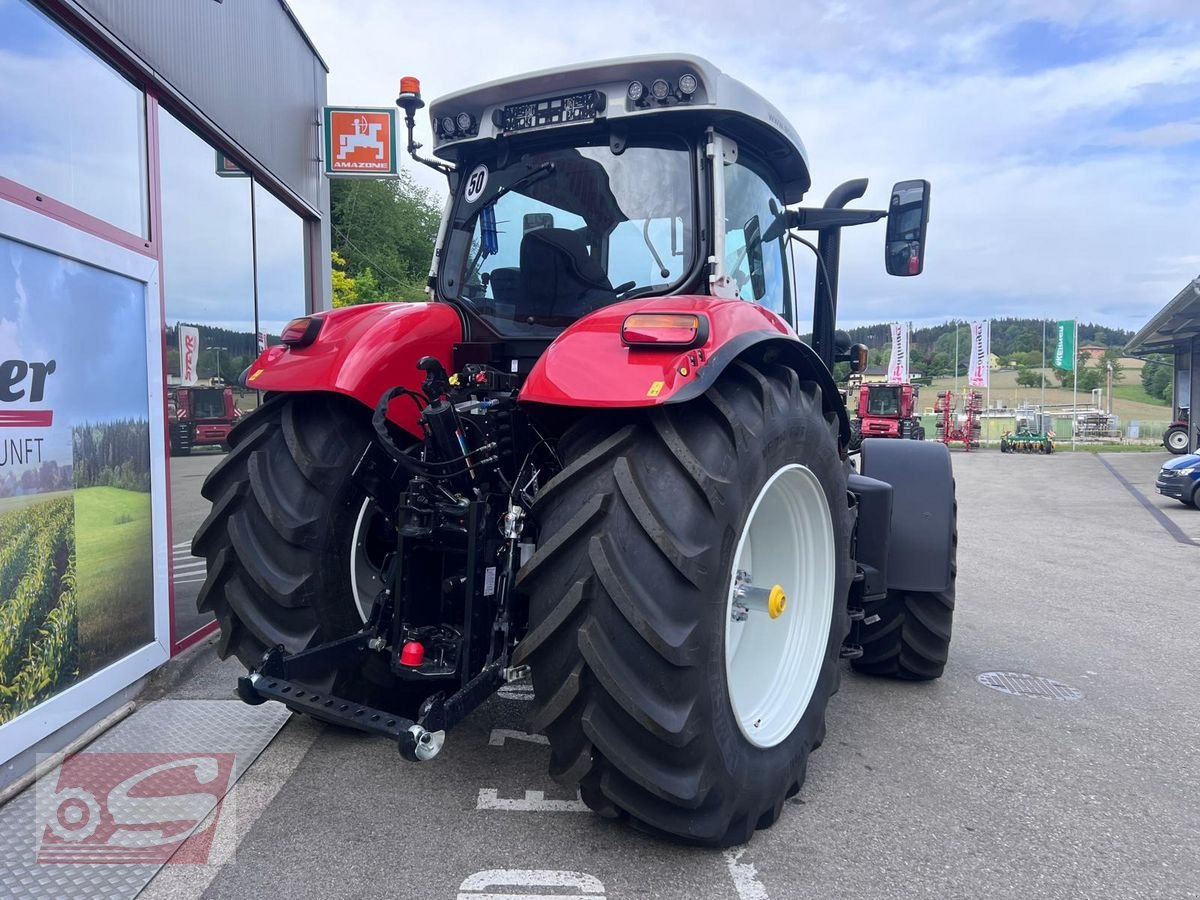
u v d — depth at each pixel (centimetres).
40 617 309
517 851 239
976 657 464
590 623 209
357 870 228
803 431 258
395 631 254
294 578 271
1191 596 642
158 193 424
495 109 304
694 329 212
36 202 309
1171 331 2331
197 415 504
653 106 273
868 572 344
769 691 268
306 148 722
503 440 273
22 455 302
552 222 303
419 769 292
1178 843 257
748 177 318
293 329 288
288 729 328
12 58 323
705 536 213
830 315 397
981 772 308
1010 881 233
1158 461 2508
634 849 242
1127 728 357
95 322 347
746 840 243
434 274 326
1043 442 3053
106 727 328
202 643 434
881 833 259
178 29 453
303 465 271
